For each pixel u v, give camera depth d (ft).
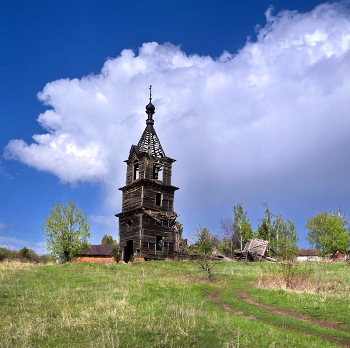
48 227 210.79
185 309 73.10
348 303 82.89
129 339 54.70
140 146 224.53
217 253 219.20
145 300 83.92
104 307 74.43
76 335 56.65
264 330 60.59
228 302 90.33
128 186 217.15
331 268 160.76
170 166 222.28
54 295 89.30
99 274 137.39
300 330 65.62
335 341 59.72
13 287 99.04
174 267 167.32
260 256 243.19
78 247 213.25
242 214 359.05
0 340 53.72
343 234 317.63
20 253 259.60
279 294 96.32
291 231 359.05
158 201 221.46
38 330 58.80
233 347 51.42
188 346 52.21
